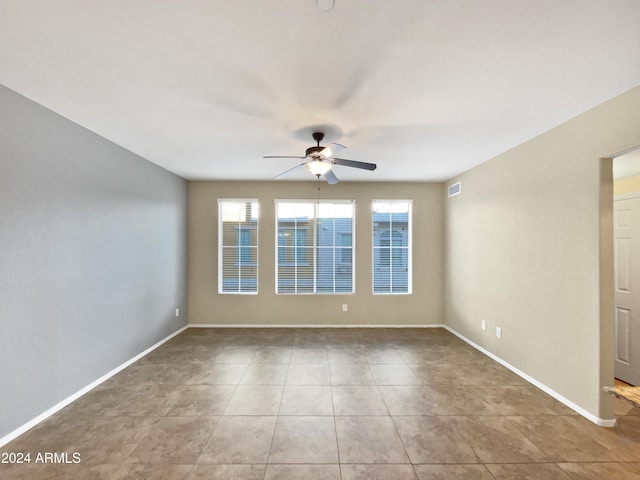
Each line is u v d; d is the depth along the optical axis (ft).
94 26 5.01
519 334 10.95
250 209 17.40
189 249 17.16
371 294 17.39
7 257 7.18
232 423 8.03
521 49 5.63
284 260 17.39
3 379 7.09
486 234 13.03
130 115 8.55
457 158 12.66
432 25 5.00
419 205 17.48
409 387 10.07
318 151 9.10
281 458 6.73
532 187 10.26
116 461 6.63
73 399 9.11
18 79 6.71
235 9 4.65
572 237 8.71
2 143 7.04
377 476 6.23
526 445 7.18
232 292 17.33
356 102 7.70
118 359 11.22
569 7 4.61
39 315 8.00
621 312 10.70
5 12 4.66
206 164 13.75
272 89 7.07
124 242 11.53
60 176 8.62
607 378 7.89
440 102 7.72
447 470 6.40
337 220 17.54
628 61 5.97
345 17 4.83
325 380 10.59
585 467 6.51
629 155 8.27
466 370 11.41
